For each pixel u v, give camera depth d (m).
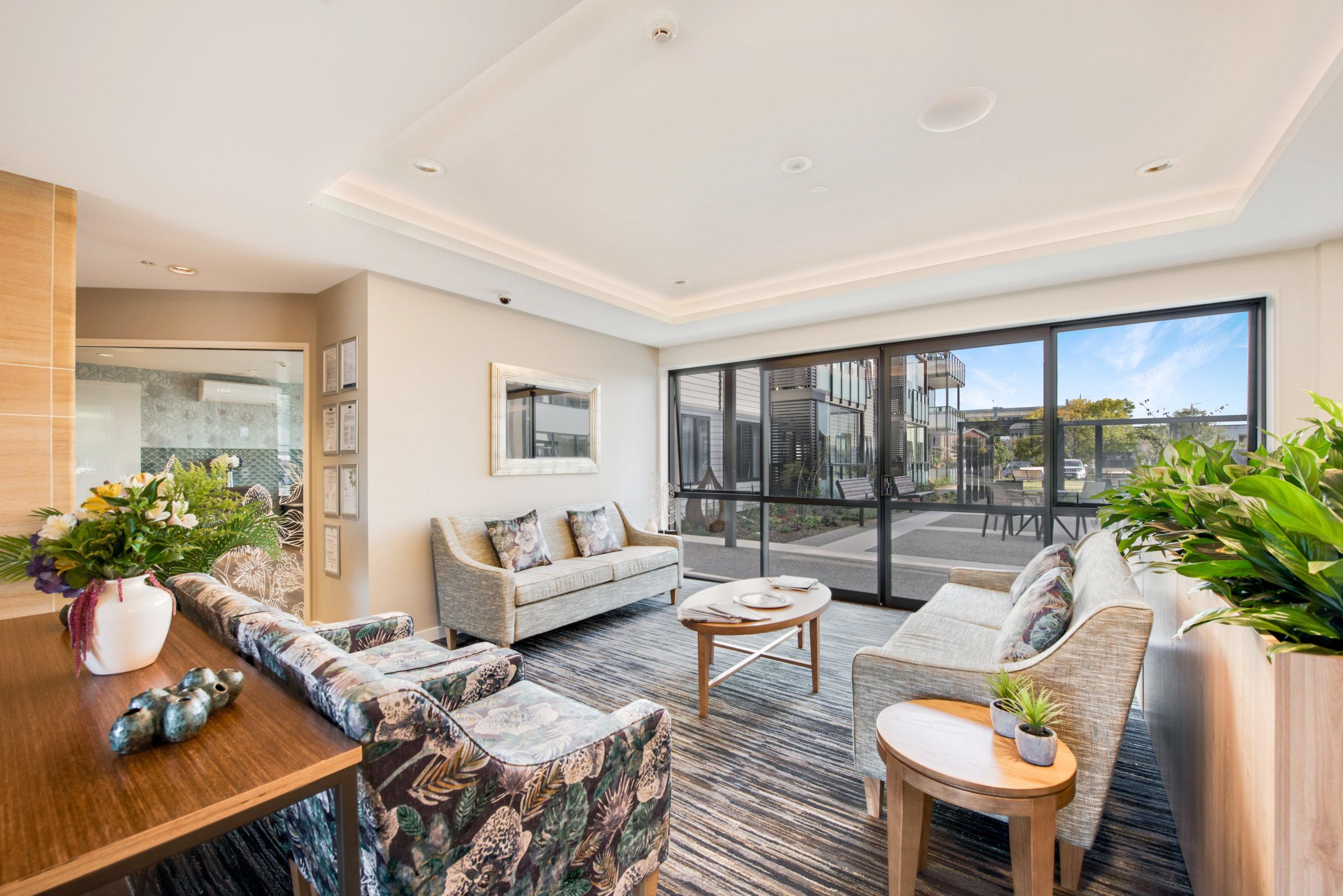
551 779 1.25
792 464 5.14
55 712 1.14
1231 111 2.09
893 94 2.00
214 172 2.22
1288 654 0.91
